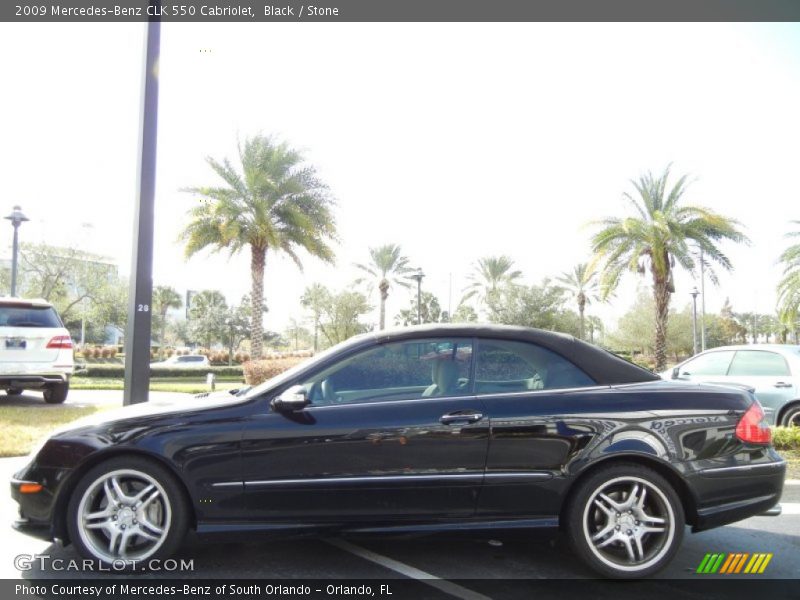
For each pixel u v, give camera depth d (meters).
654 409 3.98
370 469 3.85
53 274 29.25
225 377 31.94
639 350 49.38
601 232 24.55
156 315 58.97
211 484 3.82
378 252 41.72
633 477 3.90
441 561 4.23
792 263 27.16
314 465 3.84
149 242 7.55
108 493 3.86
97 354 41.69
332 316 40.44
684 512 4.04
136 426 3.88
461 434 3.87
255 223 20.98
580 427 3.91
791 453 8.08
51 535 3.85
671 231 23.33
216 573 3.95
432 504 3.87
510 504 3.89
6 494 5.62
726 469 3.94
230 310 59.00
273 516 3.85
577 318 34.75
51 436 3.94
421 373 4.12
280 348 66.19
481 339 4.21
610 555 3.89
